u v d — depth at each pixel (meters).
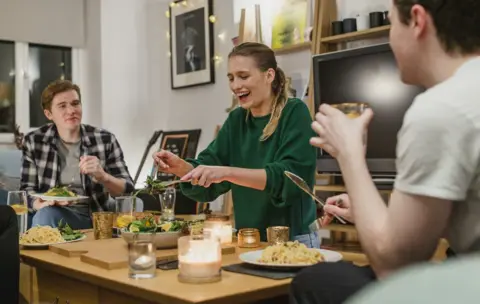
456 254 1.00
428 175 0.90
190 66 4.49
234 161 2.21
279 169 1.89
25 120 4.61
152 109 4.82
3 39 4.39
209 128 4.38
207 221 1.95
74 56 4.82
